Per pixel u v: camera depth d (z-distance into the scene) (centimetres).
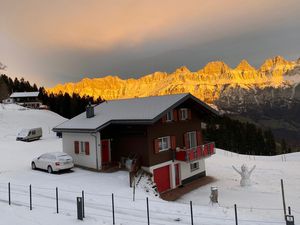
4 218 1462
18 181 2419
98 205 1781
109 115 2950
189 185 2886
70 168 2828
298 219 1664
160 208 1736
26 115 7638
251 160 4378
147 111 2677
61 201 1836
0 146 4634
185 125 3061
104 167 2811
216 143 9275
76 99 11950
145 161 2603
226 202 2266
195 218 1538
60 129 3069
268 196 2419
